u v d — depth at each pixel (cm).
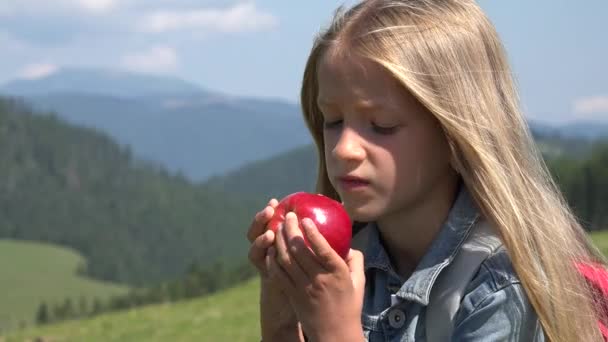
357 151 289
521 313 285
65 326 3622
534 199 296
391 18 291
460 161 291
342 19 303
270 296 313
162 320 3347
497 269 290
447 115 284
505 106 304
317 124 346
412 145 293
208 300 3934
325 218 292
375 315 316
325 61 297
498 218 284
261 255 293
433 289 300
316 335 279
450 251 299
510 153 295
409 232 314
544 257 288
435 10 296
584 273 306
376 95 288
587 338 290
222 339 2645
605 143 11912
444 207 308
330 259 274
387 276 320
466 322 289
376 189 293
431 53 287
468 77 292
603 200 11012
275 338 320
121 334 3144
